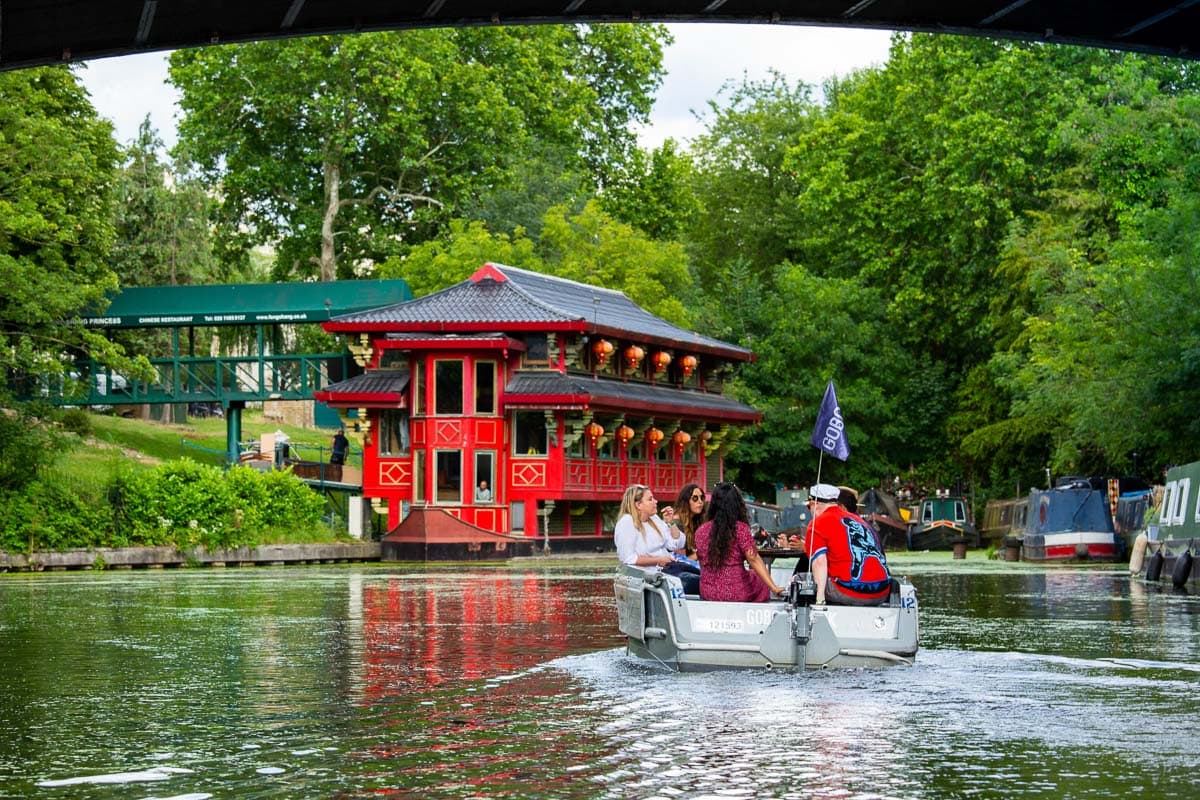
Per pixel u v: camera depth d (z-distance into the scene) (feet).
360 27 81.30
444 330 173.47
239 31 80.23
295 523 166.30
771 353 238.07
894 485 236.63
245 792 30.25
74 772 32.40
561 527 180.45
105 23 76.38
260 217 265.95
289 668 51.13
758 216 303.89
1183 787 30.35
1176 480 106.63
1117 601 85.56
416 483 173.37
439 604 84.89
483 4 79.97
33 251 176.86
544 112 264.93
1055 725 37.81
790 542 62.49
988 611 77.10
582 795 29.63
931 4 83.05
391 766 32.78
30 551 143.54
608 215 262.47
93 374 196.13
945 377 241.76
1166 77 203.21
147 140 241.76
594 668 50.19
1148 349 135.85
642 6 81.71
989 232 217.15
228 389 196.75
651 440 193.06
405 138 249.34
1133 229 160.86
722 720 38.73
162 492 154.71
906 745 35.12
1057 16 85.35
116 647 59.31
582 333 175.52
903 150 240.53
